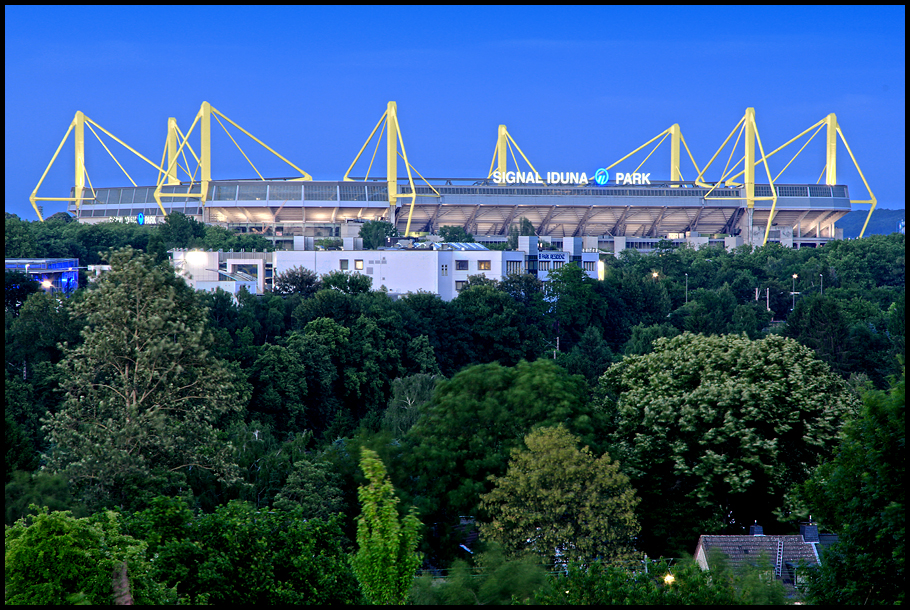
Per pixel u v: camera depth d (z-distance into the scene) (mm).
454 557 68250
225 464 78000
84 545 37250
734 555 61906
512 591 44438
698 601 40438
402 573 37469
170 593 40500
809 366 77438
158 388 82125
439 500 71875
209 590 42938
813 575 42438
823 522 47844
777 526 71750
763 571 42438
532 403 75500
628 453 74125
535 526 63250
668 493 74625
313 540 47156
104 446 72125
